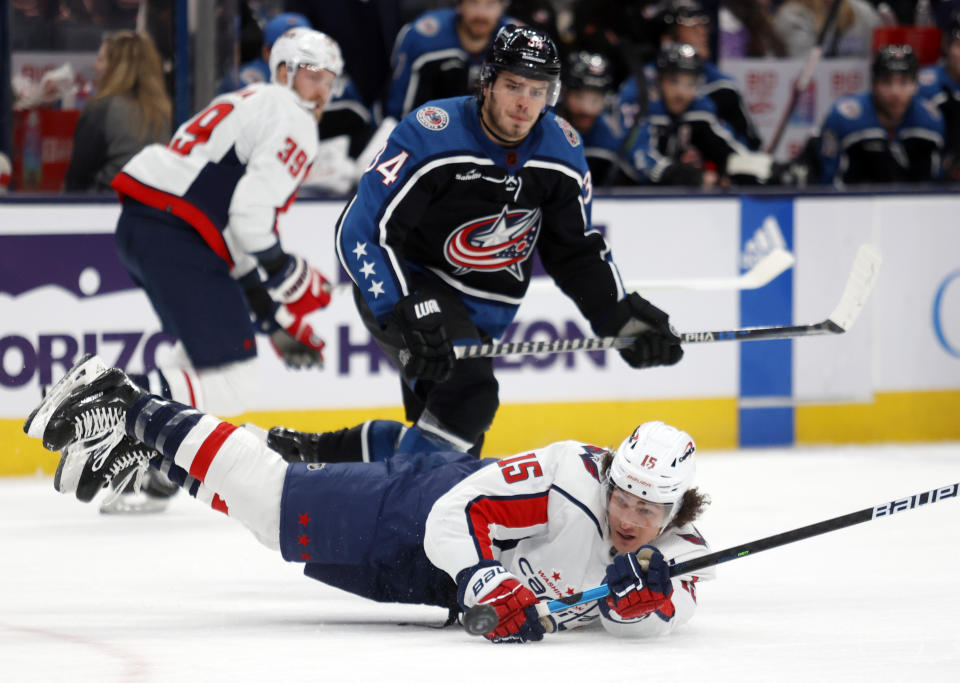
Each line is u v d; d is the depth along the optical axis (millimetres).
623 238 25703
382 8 27516
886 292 27219
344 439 14969
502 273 15367
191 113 24547
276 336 20312
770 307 26500
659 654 10992
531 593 11125
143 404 11938
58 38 24656
